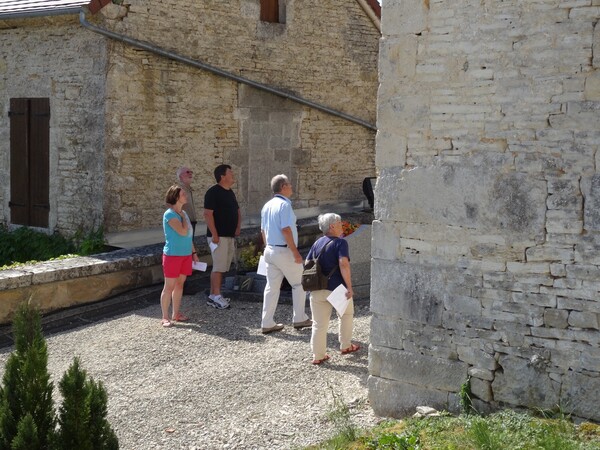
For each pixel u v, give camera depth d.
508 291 5.80
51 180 12.52
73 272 9.84
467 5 5.84
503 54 5.71
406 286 6.28
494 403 5.89
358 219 14.62
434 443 5.25
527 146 5.65
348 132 15.57
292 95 14.44
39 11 11.70
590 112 5.39
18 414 4.82
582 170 5.45
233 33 13.52
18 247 12.51
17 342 4.93
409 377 6.30
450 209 6.02
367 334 8.58
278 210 8.57
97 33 11.73
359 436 5.74
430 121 6.07
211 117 13.27
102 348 8.40
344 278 7.50
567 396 5.56
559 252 5.57
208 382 7.33
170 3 12.57
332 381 7.27
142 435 6.27
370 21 15.74
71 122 12.21
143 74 12.25
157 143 12.52
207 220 9.70
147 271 10.78
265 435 6.20
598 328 5.44
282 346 8.30
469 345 5.99
